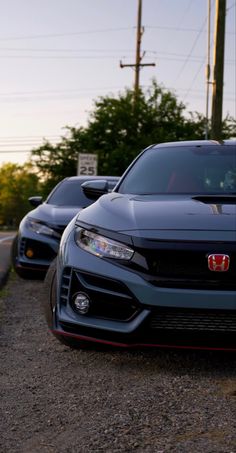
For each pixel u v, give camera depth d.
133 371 3.52
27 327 4.78
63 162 31.97
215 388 3.18
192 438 2.54
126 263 3.35
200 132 29.72
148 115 28.98
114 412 2.87
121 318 3.37
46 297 3.94
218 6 16.33
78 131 31.78
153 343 3.31
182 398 3.04
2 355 3.96
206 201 3.92
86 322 3.43
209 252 3.22
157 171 4.61
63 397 3.11
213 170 4.50
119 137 29.20
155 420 2.75
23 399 3.10
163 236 3.33
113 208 3.83
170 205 3.79
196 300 3.18
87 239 3.59
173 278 3.24
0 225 124.75
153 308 3.23
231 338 3.21
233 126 26.50
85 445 2.50
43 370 3.59
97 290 3.41
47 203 7.95
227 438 2.53
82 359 3.80
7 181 124.56
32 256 6.96
